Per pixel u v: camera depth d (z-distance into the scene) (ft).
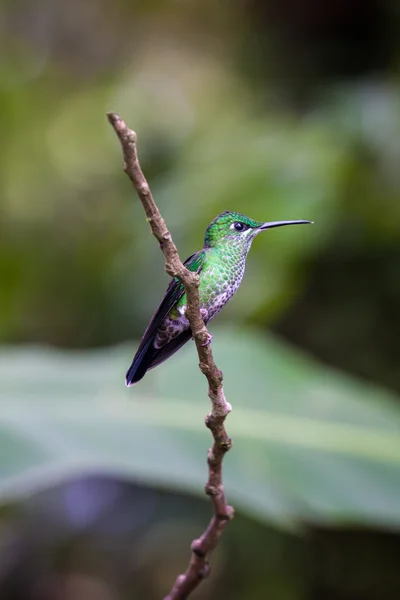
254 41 40.60
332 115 32.17
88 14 49.83
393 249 31.83
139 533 40.42
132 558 41.60
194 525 39.70
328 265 32.50
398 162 30.27
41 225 44.09
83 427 22.22
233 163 31.81
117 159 45.16
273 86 39.17
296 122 33.86
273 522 20.38
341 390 25.34
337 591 32.68
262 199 30.07
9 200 44.70
